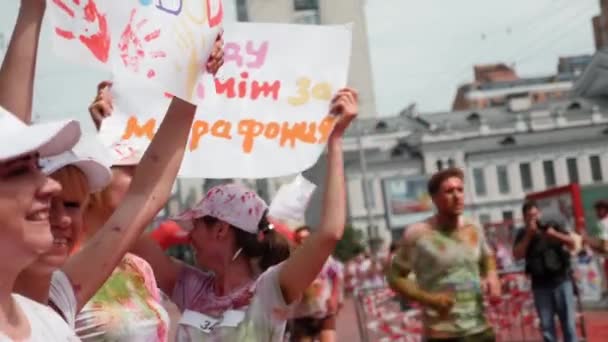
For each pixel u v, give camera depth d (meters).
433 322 7.37
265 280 4.31
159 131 3.32
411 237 7.46
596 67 90.88
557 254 11.20
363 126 93.19
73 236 2.92
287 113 4.39
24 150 2.32
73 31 3.30
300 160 4.36
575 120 90.25
